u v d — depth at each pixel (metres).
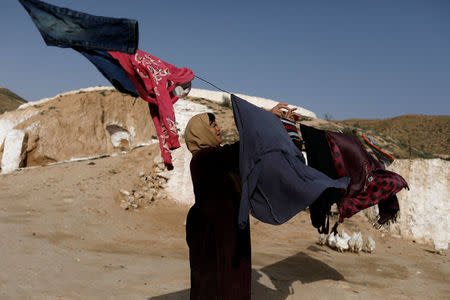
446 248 9.70
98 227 9.86
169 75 3.61
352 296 4.97
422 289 5.88
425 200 10.62
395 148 32.91
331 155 4.56
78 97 27.58
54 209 10.98
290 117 3.80
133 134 28.09
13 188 12.91
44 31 2.76
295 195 3.05
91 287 4.67
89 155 25.05
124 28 2.78
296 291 5.03
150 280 5.22
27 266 5.35
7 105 93.56
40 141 23.73
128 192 12.63
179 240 9.27
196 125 3.40
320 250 8.53
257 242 9.35
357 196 4.62
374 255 8.53
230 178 3.31
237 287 3.20
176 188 13.09
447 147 74.69
